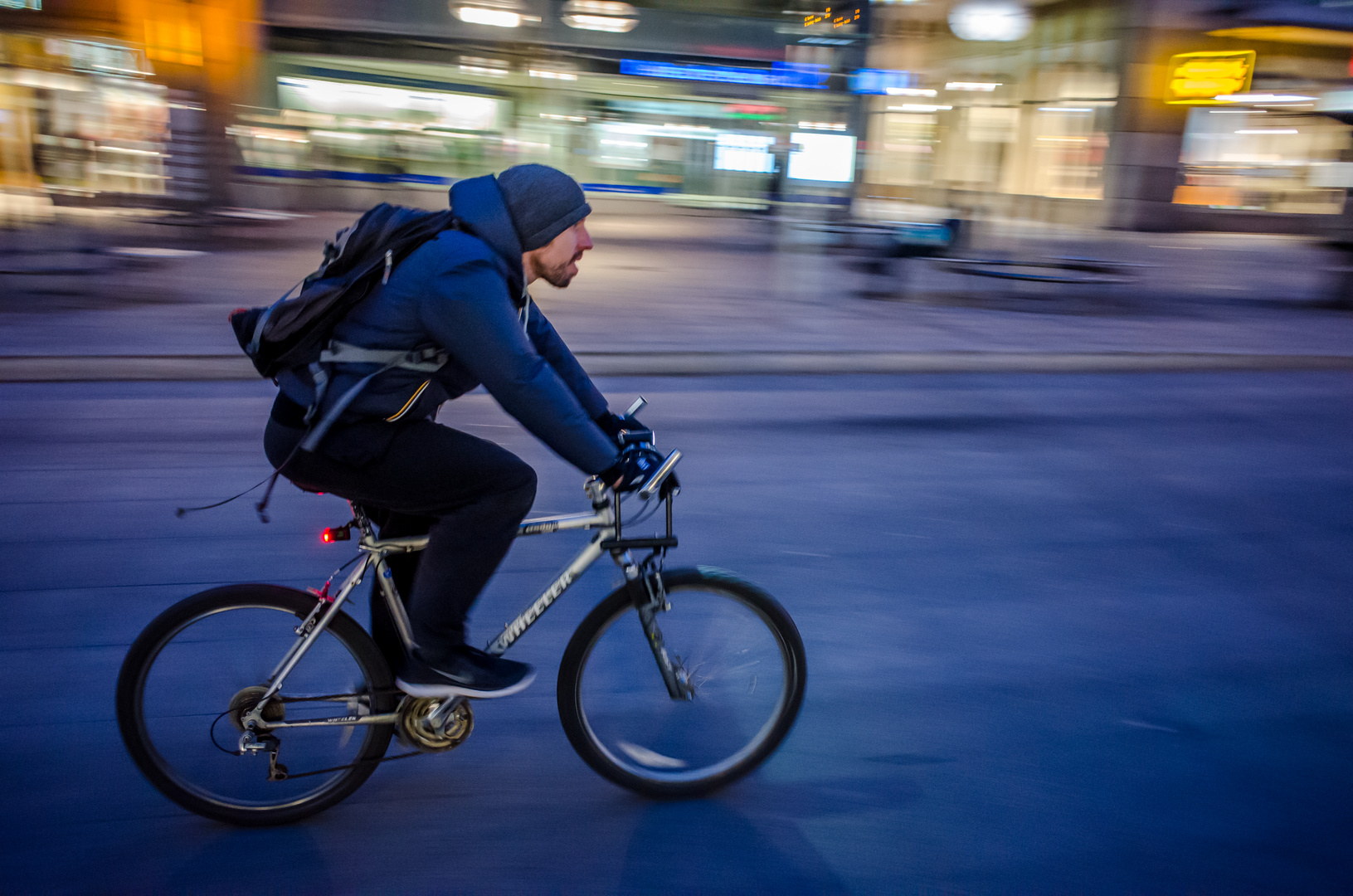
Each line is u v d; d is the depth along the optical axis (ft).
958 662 11.10
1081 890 7.57
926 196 105.09
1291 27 81.71
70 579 12.23
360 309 7.10
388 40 68.54
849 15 78.43
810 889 7.52
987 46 97.35
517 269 7.31
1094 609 12.60
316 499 15.21
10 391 20.85
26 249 42.70
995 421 21.72
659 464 7.63
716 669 8.38
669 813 8.34
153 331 27.25
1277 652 11.60
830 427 20.68
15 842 7.71
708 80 76.28
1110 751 9.46
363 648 7.81
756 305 36.99
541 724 9.55
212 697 7.80
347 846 7.81
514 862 7.70
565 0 71.72
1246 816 8.52
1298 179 86.79
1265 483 18.04
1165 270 54.85
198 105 65.62
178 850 7.70
